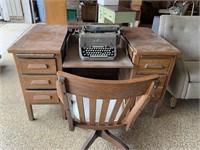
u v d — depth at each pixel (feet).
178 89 5.54
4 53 9.21
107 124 3.52
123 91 2.69
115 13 9.29
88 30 4.58
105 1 11.03
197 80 5.35
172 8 9.96
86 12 14.56
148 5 15.14
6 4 14.51
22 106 5.79
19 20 15.28
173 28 6.15
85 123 3.56
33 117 5.25
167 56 4.44
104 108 3.09
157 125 5.37
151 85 2.78
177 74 5.49
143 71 4.61
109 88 2.60
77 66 4.24
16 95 6.28
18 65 4.18
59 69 4.31
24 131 4.91
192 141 4.87
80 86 2.64
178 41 6.23
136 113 3.26
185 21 6.18
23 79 4.40
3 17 15.03
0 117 5.33
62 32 5.28
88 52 4.48
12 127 5.01
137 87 2.71
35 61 4.16
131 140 4.84
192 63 5.90
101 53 4.50
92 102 2.95
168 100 6.46
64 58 4.54
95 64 4.35
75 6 14.78
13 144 4.53
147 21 15.60
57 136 4.82
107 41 4.51
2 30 12.60
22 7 14.71
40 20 15.52
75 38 5.63
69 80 2.62
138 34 5.52
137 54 4.30
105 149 4.54
